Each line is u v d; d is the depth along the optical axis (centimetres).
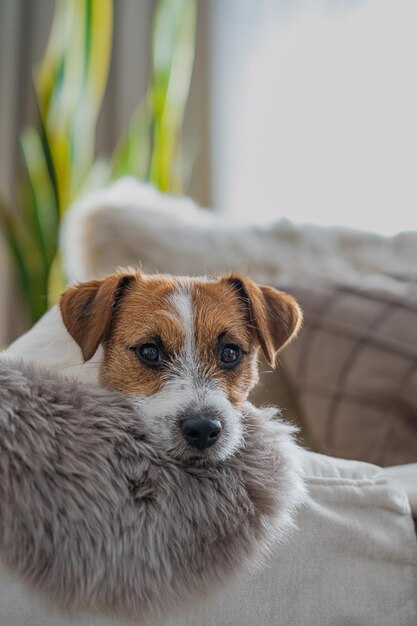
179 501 80
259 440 91
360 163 269
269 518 85
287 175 283
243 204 292
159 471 81
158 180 262
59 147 255
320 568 90
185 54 280
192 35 291
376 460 146
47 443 77
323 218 276
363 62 268
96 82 268
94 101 270
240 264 175
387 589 94
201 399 93
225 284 111
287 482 88
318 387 154
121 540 76
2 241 311
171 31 267
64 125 258
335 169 274
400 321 154
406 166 261
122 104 313
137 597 76
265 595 86
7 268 312
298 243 181
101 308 101
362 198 269
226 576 81
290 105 282
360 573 93
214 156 298
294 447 95
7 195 315
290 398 162
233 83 295
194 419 88
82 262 175
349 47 271
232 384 104
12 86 313
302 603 89
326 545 91
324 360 155
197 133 303
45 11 316
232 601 84
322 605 90
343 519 93
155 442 85
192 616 82
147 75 313
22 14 317
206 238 176
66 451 77
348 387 151
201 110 301
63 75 260
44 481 75
